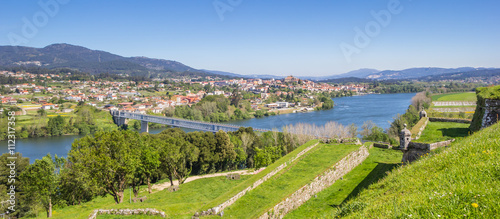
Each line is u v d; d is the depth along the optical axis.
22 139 118.25
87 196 47.16
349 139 38.06
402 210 8.13
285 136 81.00
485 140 13.38
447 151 14.27
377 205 10.13
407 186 11.38
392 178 14.44
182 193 38.72
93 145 38.72
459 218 6.80
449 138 28.59
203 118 184.50
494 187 7.98
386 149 37.59
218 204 20.77
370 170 29.81
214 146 68.69
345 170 30.06
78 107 188.50
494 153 10.87
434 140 28.09
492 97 28.72
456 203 7.51
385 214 8.52
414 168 13.93
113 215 23.44
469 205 7.31
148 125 165.62
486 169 9.26
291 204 22.09
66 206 43.69
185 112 185.00
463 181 9.06
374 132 78.00
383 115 161.00
